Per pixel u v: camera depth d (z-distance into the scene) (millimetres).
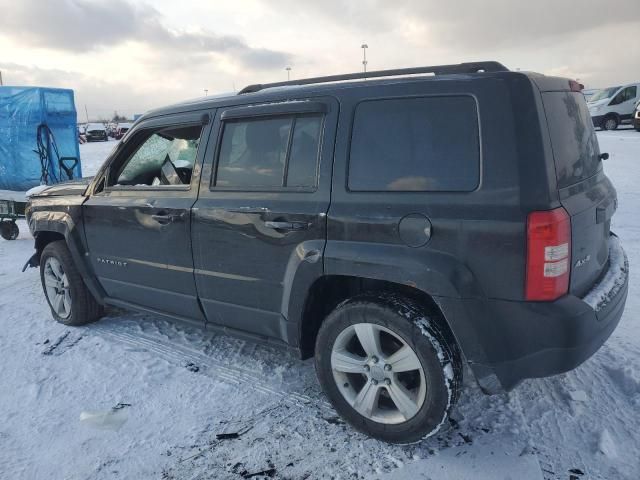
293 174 2980
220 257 3270
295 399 3238
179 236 3463
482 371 2498
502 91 2404
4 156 8773
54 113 8906
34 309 4973
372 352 2705
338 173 2793
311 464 2654
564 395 3104
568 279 2398
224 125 3346
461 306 2428
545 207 2279
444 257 2451
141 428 3002
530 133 2336
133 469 2668
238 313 3309
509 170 2338
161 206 3545
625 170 11328
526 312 2338
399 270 2533
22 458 2764
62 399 3328
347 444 2795
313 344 3141
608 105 22422
